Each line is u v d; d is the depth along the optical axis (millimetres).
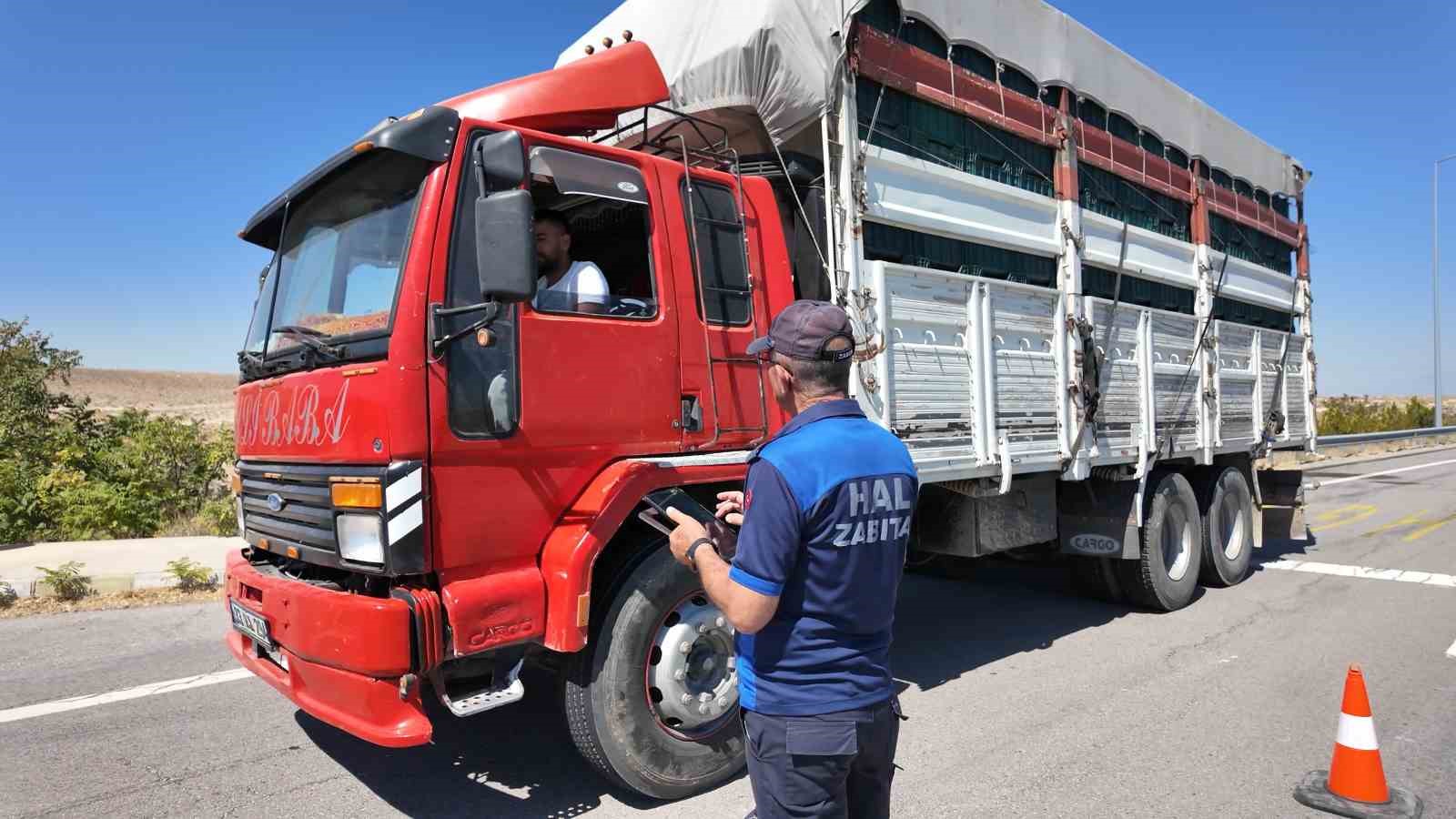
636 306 3875
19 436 10695
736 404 4223
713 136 4906
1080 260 6258
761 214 4453
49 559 8266
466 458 3283
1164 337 7348
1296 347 10039
